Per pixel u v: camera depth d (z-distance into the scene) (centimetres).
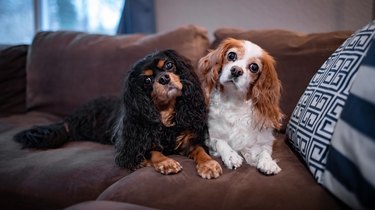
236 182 96
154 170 108
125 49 173
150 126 123
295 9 191
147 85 123
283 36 150
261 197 87
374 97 70
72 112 175
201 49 169
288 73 141
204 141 130
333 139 83
